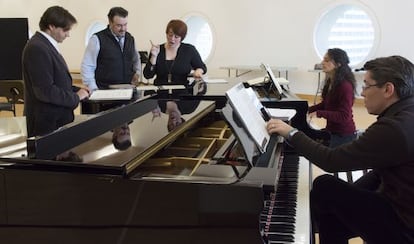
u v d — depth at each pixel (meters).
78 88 3.30
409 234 1.76
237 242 1.26
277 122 1.96
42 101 2.74
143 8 11.02
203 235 1.28
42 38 2.77
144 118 2.17
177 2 10.53
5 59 4.82
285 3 9.12
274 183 1.31
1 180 1.41
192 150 2.03
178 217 1.29
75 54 11.97
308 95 9.12
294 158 2.47
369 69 1.89
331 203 1.93
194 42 10.73
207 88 3.38
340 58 3.40
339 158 1.77
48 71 2.73
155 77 4.05
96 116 2.18
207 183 1.27
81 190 1.35
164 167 1.76
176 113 2.31
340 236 2.01
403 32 7.87
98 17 11.53
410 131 1.69
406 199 1.75
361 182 2.24
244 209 1.25
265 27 9.48
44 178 1.37
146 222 1.31
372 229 1.84
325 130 3.19
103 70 3.74
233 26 9.89
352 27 8.73
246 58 9.85
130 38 3.92
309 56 9.02
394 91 1.81
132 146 1.62
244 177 1.36
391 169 1.79
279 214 1.70
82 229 1.37
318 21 8.79
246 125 1.71
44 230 1.40
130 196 1.32
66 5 11.77
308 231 1.56
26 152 1.55
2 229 1.43
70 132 1.79
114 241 1.35
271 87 3.31
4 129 2.65
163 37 10.91
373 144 1.71
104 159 1.42
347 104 3.38
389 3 7.92
